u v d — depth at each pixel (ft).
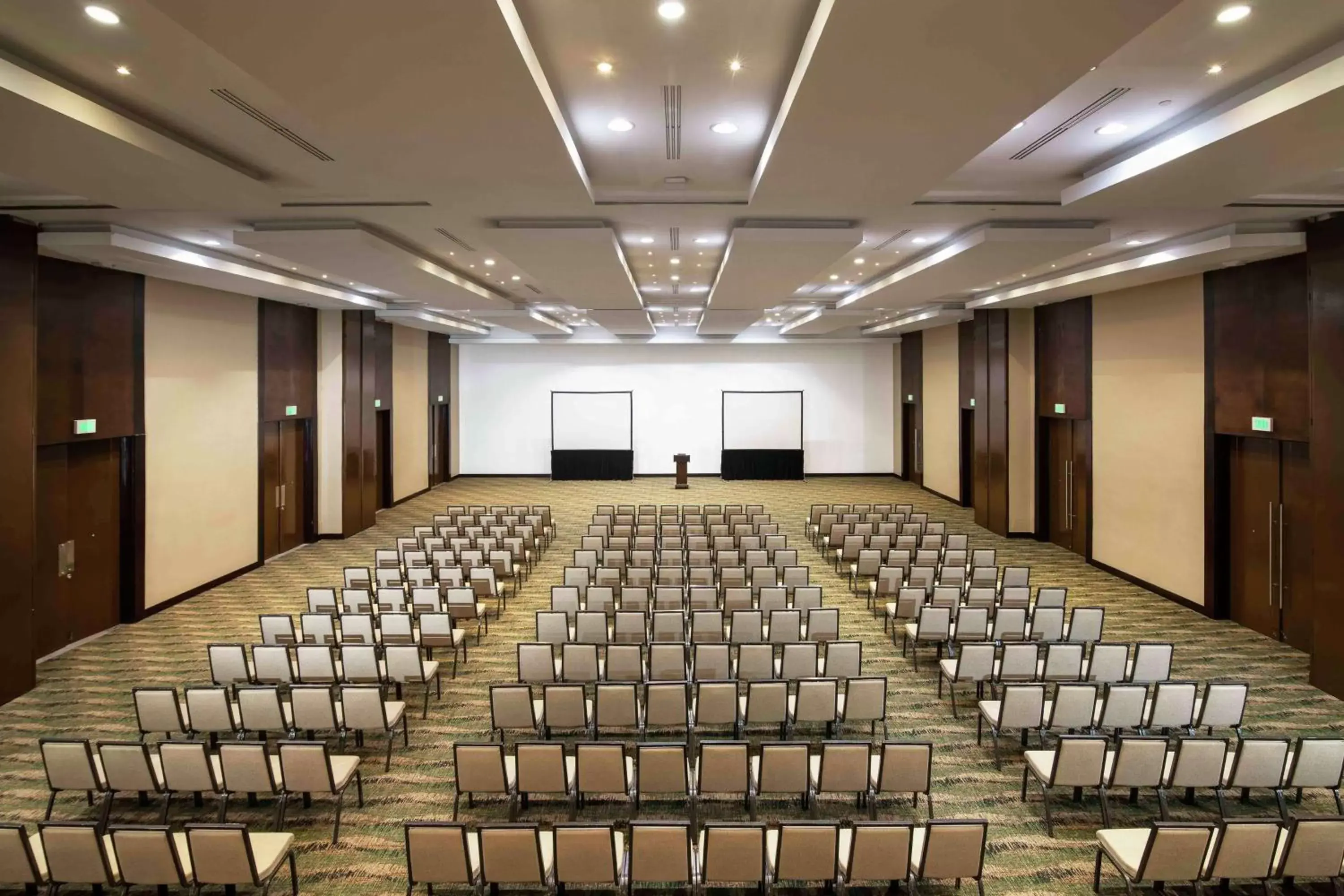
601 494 71.36
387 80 13.15
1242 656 28.76
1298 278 28.55
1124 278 35.58
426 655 29.12
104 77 15.28
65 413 29.22
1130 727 19.69
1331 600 24.85
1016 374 51.85
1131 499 40.22
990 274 34.14
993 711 20.74
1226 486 33.55
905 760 16.70
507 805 18.60
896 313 55.31
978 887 14.80
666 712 19.70
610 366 82.94
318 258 30.27
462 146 17.13
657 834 13.55
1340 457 24.44
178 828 17.43
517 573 38.42
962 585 30.89
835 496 69.82
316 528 51.03
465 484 78.43
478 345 82.89
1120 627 32.48
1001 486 52.37
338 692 22.76
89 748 16.58
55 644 29.45
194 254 31.12
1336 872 13.64
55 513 29.45
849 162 18.42
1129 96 17.03
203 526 38.42
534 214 26.17
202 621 33.60
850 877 13.93
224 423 40.24
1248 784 16.81
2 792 19.10
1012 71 12.95
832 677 23.26
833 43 11.91
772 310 61.82
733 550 37.27
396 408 64.80
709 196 24.57
